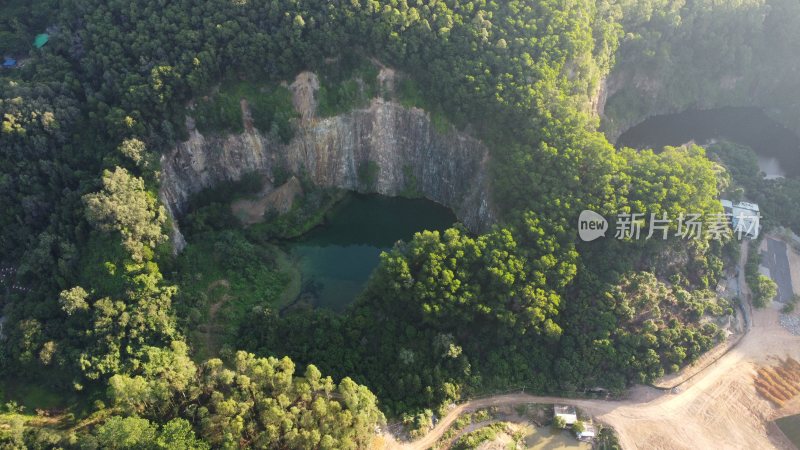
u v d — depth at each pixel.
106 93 97.50
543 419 82.56
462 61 100.88
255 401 72.25
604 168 93.50
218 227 106.44
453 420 81.38
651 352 85.44
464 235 91.25
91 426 74.62
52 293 85.00
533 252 88.25
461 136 105.75
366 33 103.50
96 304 81.81
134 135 94.56
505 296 85.38
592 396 84.94
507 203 98.00
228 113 103.44
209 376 73.56
